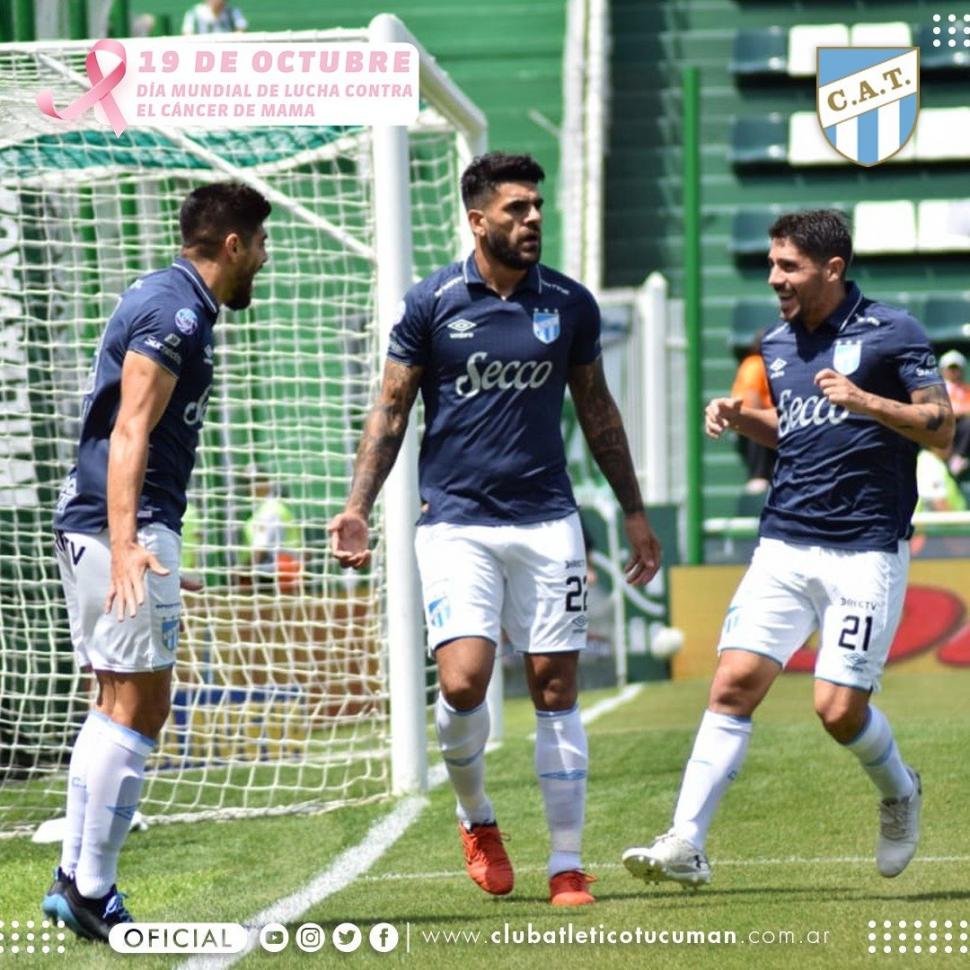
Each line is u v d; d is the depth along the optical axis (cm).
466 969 1491
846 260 1781
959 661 4559
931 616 4562
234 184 1741
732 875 1941
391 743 2759
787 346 1809
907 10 6644
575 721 1834
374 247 2772
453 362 1808
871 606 1752
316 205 3403
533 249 1767
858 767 2636
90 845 1686
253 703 2897
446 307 1809
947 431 1705
